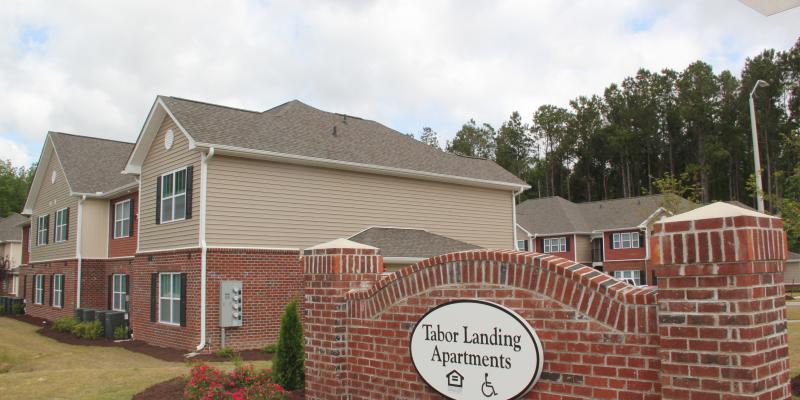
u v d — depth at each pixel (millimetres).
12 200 80375
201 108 18719
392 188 20906
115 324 21312
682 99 68812
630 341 4738
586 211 51438
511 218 24875
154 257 19094
